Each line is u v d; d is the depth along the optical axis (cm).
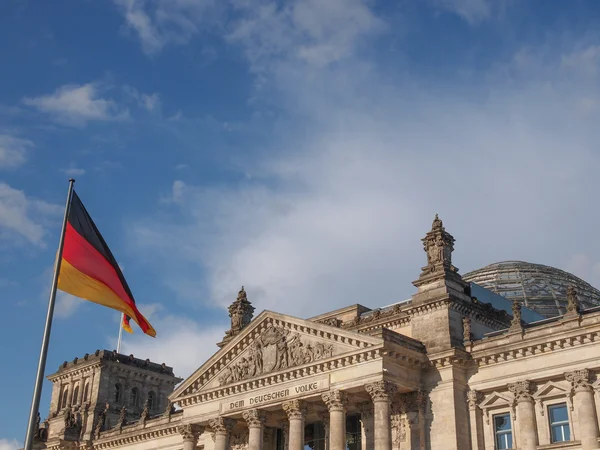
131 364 16625
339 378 9212
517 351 8762
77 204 6131
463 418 8956
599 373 8162
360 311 11006
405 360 9094
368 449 9525
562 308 13150
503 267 14538
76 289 5947
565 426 8331
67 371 16738
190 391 11069
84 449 15112
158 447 13750
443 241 9912
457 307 9538
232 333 12012
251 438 9950
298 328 9906
